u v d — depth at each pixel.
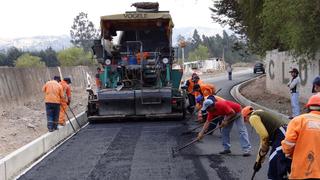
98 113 16.03
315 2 14.94
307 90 18.61
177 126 14.67
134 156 10.30
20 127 14.35
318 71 17.20
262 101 21.48
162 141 12.05
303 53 17.59
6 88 18.20
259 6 22.91
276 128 6.25
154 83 16.81
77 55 86.12
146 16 16.77
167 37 17.16
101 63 16.80
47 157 10.54
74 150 11.21
